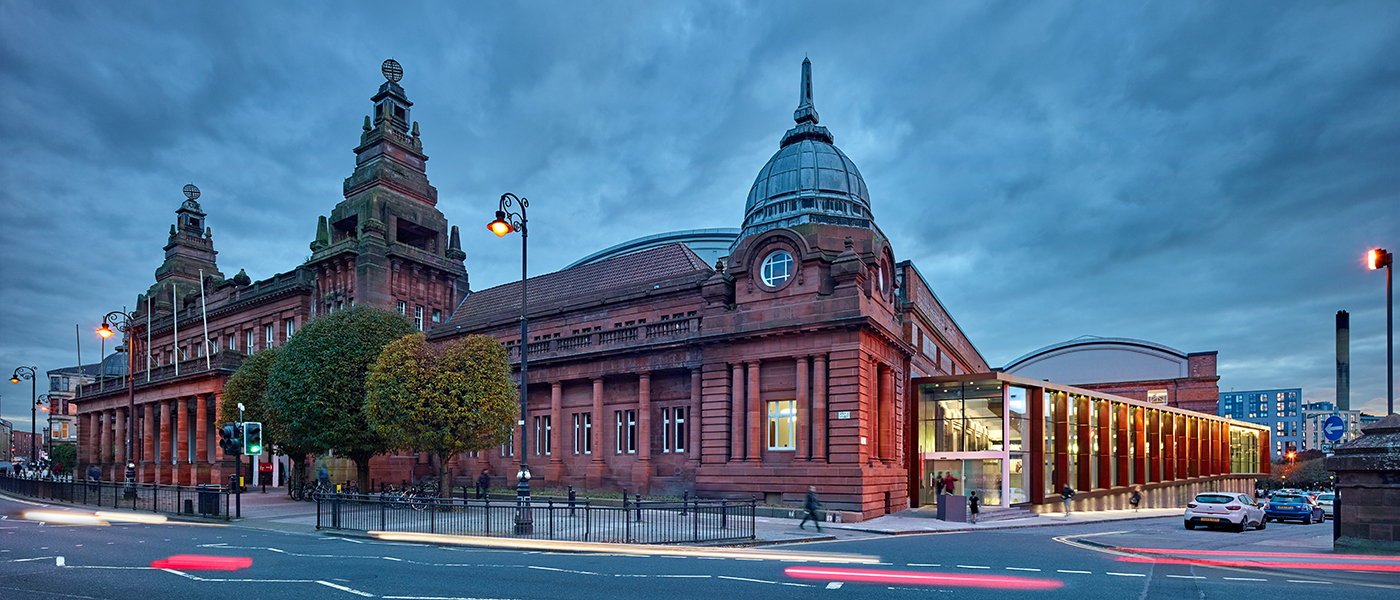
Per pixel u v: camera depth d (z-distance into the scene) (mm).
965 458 44438
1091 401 55500
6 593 14148
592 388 48062
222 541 23984
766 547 23922
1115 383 95375
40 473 68750
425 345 39562
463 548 22484
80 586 14945
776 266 41188
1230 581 16031
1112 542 25438
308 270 66625
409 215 66375
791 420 39562
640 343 45219
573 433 48906
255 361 52438
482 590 14594
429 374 37781
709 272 47000
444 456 38750
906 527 32594
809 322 38469
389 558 19609
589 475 46281
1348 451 20906
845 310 37688
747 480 39094
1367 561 19156
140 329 87938
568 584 15328
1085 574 17172
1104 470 56750
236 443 30625
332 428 43156
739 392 40594
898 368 44688
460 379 37875
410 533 25156
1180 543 25188
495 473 52531
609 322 51656
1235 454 89562
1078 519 41969
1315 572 17547
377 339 45125
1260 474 93750
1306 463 111562
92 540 23938
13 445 199125
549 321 55062
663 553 21391
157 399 70625
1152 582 15914
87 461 83750
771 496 38281
